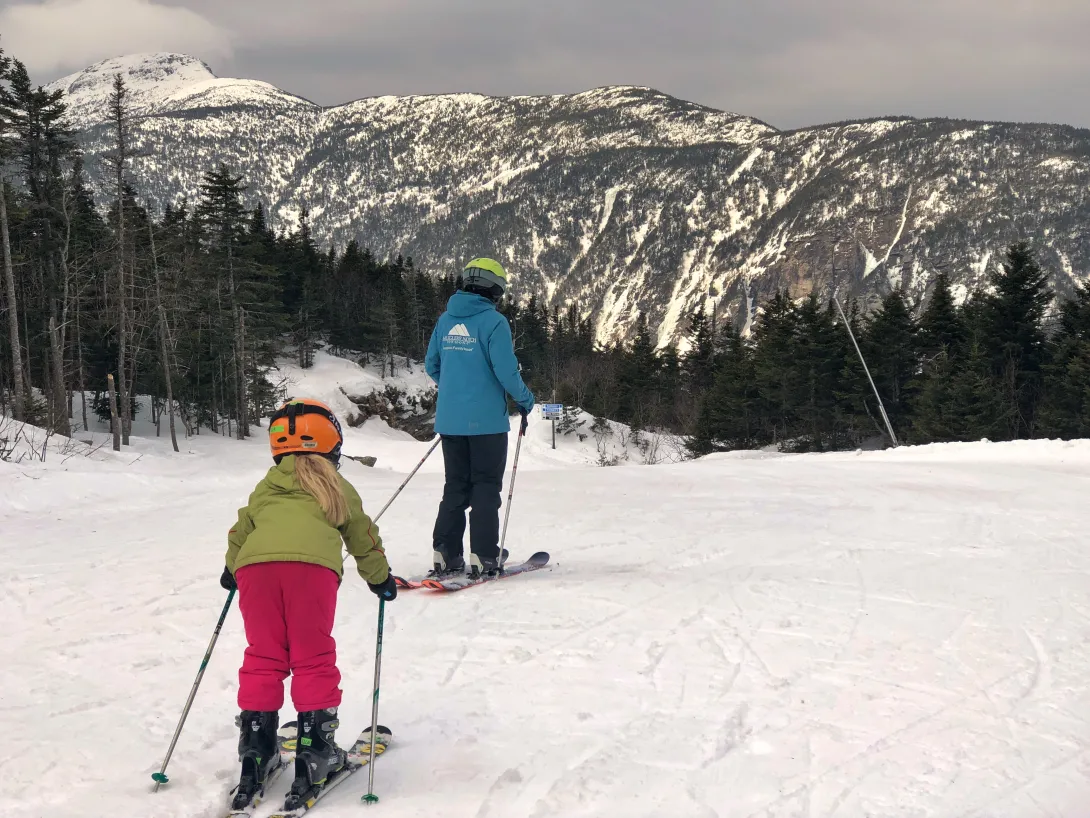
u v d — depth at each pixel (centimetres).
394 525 791
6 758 299
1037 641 421
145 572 607
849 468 1246
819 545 665
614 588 529
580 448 4444
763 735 314
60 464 1303
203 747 311
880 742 306
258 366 5316
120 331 3366
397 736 319
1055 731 314
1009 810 258
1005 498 902
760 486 1038
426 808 262
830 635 433
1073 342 3659
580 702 348
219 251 4428
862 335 4475
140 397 4866
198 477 1385
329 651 274
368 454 3866
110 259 3450
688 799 267
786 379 4728
